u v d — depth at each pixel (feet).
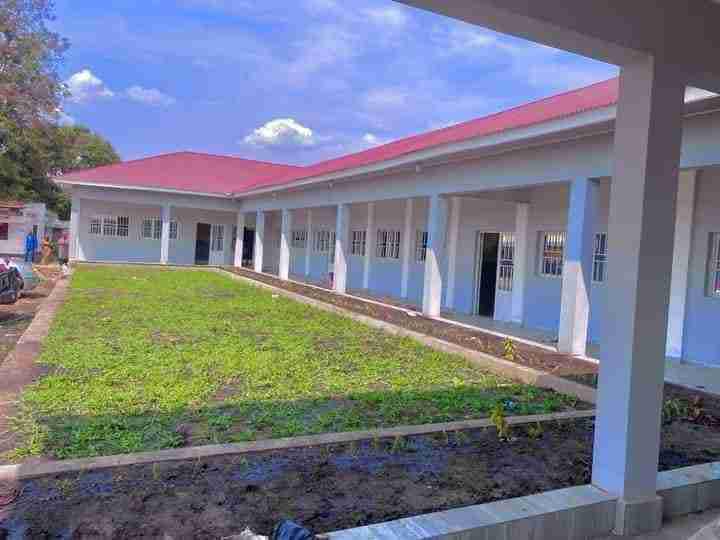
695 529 11.76
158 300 43.09
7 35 100.94
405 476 12.88
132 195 80.48
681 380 24.25
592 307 34.58
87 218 83.30
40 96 104.17
